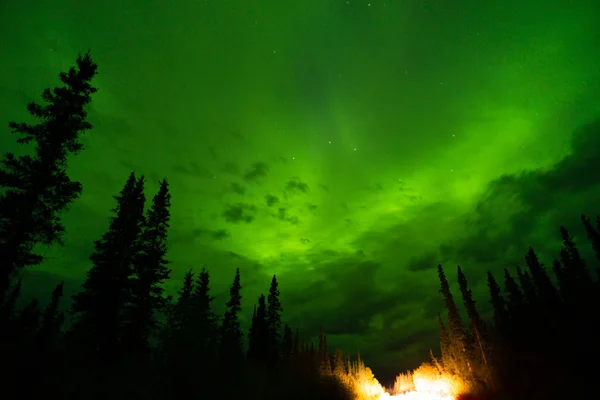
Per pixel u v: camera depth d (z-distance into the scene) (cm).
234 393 2123
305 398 3122
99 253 2031
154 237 2447
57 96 1616
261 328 4734
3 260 1351
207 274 3253
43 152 1517
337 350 5647
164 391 1666
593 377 2245
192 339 2175
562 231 4072
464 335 5175
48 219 1499
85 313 1906
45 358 1344
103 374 1548
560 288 3881
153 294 2314
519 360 3247
